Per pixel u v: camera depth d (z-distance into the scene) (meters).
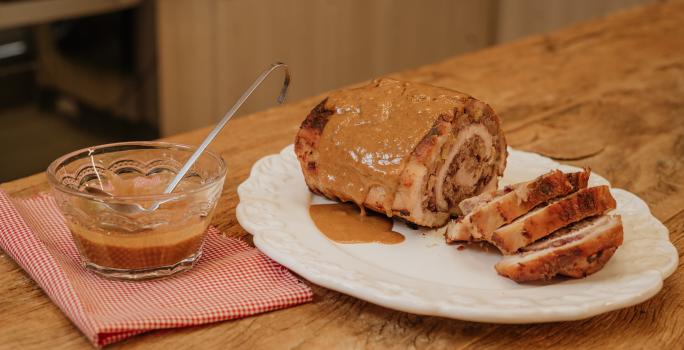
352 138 1.12
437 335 0.97
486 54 1.80
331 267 1.01
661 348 0.97
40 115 2.12
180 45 2.45
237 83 2.67
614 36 1.96
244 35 2.62
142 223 0.99
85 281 1.00
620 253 1.06
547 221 1.03
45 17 2.04
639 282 1.00
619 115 1.50
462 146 1.14
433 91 1.14
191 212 1.01
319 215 1.13
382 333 0.97
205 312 0.96
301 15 2.76
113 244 0.99
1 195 1.10
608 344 0.97
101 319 0.93
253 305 0.98
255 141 1.34
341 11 2.88
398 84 1.16
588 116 1.49
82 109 2.22
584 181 1.09
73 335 0.94
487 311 0.95
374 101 1.14
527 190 1.06
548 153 1.36
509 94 1.57
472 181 1.17
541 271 1.00
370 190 1.11
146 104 2.41
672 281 1.06
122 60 2.28
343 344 0.95
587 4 3.20
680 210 1.21
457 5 3.29
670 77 1.67
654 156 1.36
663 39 1.93
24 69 2.05
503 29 3.46
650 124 1.47
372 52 3.06
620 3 3.11
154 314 0.95
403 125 1.11
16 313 0.97
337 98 1.16
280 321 0.98
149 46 2.35
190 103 2.55
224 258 1.05
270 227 1.08
